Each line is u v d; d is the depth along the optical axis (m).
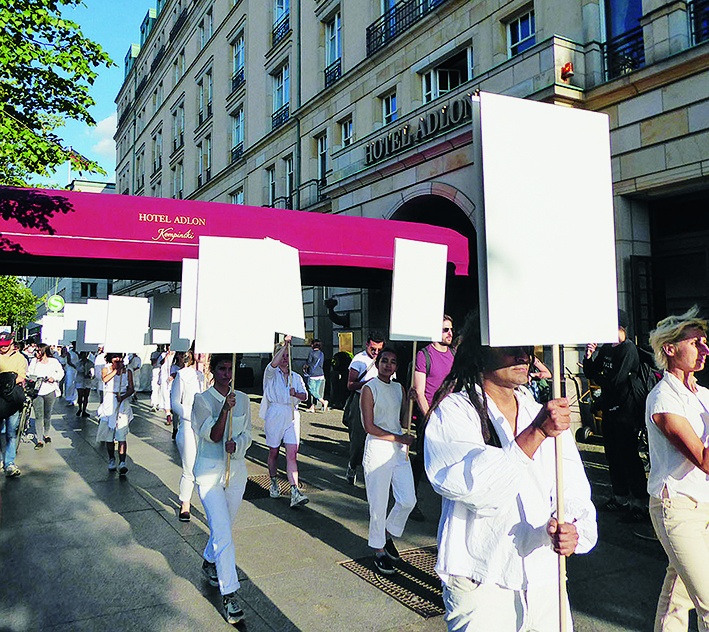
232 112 27.70
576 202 2.01
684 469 2.74
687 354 2.87
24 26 6.73
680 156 8.55
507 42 12.37
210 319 3.97
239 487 4.25
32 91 7.25
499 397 2.16
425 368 5.52
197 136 32.03
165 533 5.35
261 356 22.80
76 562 4.62
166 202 8.45
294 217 9.26
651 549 4.77
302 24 20.88
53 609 3.81
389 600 3.94
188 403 5.83
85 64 7.15
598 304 2.01
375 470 4.42
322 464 8.54
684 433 2.68
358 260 9.41
